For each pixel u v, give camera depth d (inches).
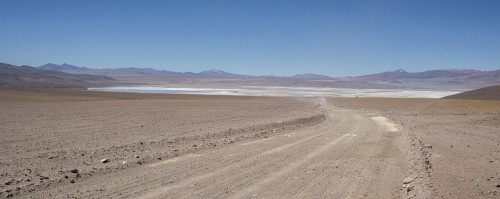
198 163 456.8
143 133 754.8
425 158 476.1
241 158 492.7
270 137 738.8
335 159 494.0
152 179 374.3
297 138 722.2
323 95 5374.0
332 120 1223.5
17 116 1055.6
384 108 2034.9
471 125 1060.5
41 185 344.5
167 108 1612.9
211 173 403.2
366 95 5674.2
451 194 315.0
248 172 410.0
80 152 517.0
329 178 386.6
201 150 558.9
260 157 502.3
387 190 341.7
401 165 454.0
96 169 413.1
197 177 384.5
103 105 1736.0
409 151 554.6
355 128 940.6
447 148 588.4
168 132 778.8
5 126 812.6
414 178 367.6
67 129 791.1
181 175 392.5
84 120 999.0
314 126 1003.9
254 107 1881.2
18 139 628.1
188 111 1476.4
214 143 631.8
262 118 1219.2
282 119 1176.8
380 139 709.9
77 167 423.8
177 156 504.7
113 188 339.9
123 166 430.3
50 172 396.2
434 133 836.0
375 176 395.9
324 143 649.0
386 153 544.4
